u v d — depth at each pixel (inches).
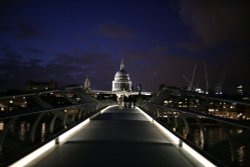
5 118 205.6
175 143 360.5
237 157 206.5
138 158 278.5
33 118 287.4
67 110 415.8
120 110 1204.5
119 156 286.0
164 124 472.1
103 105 1168.2
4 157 231.0
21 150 259.3
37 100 324.8
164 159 276.1
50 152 301.4
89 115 677.9
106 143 357.7
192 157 284.7
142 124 586.6
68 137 401.4
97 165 251.3
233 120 201.6
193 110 298.5
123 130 483.8
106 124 583.2
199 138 306.7
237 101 230.1
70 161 263.1
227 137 213.5
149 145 346.3
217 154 245.0
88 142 362.9
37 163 255.4
